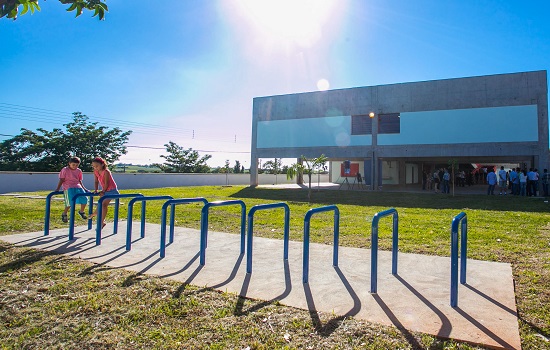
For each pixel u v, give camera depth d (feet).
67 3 9.39
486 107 72.13
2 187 73.15
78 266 16.49
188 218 33.68
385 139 81.20
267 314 11.45
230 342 9.68
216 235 24.73
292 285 14.32
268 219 33.65
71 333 10.15
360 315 11.42
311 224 30.60
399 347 9.43
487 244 22.45
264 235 25.46
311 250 20.48
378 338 9.89
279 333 10.18
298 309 11.89
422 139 77.56
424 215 37.52
